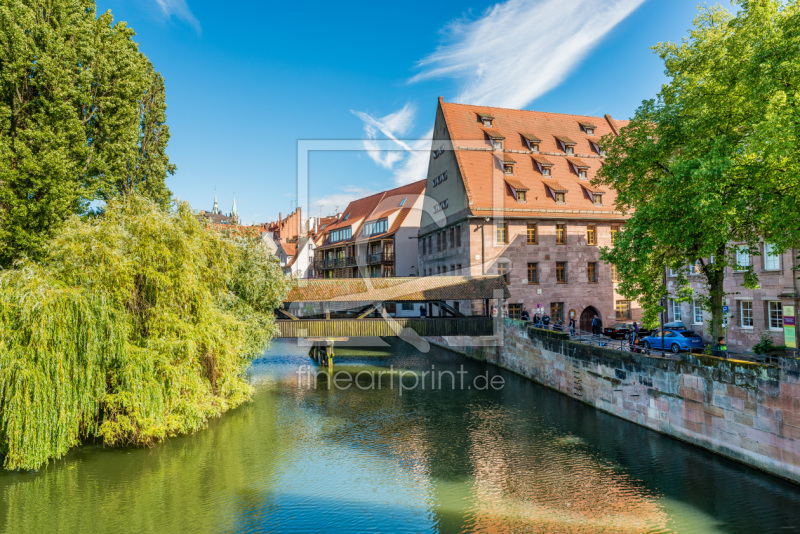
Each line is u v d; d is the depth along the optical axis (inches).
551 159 1505.9
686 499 481.4
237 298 839.7
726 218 512.7
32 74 767.1
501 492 518.3
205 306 709.3
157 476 564.7
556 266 1366.9
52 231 684.1
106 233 618.2
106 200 859.4
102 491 524.1
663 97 693.3
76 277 585.9
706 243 543.5
